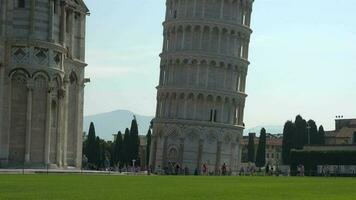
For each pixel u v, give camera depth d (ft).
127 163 480.23
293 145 527.40
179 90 396.37
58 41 245.04
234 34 406.82
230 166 398.83
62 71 242.37
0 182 120.98
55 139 239.30
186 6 404.36
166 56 408.46
